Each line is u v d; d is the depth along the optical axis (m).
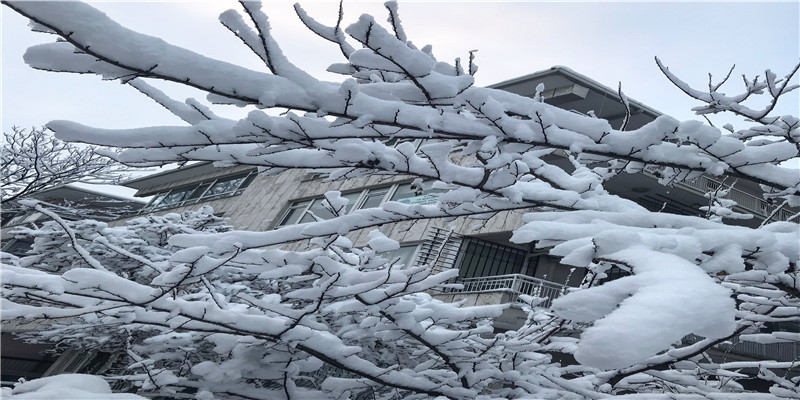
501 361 6.32
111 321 5.33
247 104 2.39
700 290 1.51
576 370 6.23
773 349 13.19
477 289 13.45
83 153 20.39
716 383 7.17
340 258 5.48
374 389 6.56
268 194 22.16
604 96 15.20
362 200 18.30
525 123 3.15
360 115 2.63
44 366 19.45
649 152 3.51
